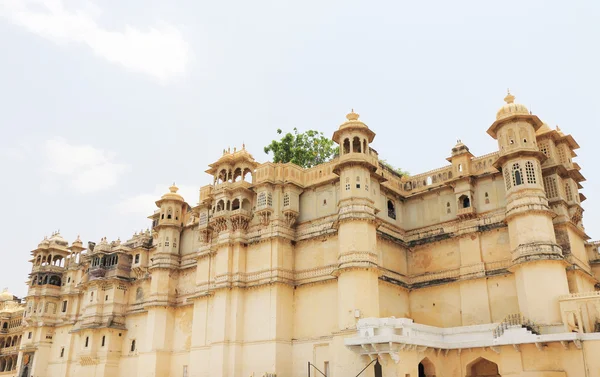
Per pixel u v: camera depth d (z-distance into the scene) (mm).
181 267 58406
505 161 40375
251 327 45906
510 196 39312
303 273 46250
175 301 57406
